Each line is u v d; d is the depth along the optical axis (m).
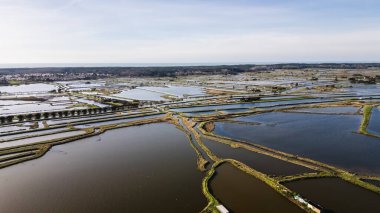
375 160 92.25
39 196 73.06
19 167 93.12
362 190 70.81
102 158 100.56
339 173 79.88
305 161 91.00
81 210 65.81
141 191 74.56
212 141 117.12
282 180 76.12
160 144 116.00
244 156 97.69
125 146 114.31
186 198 70.19
